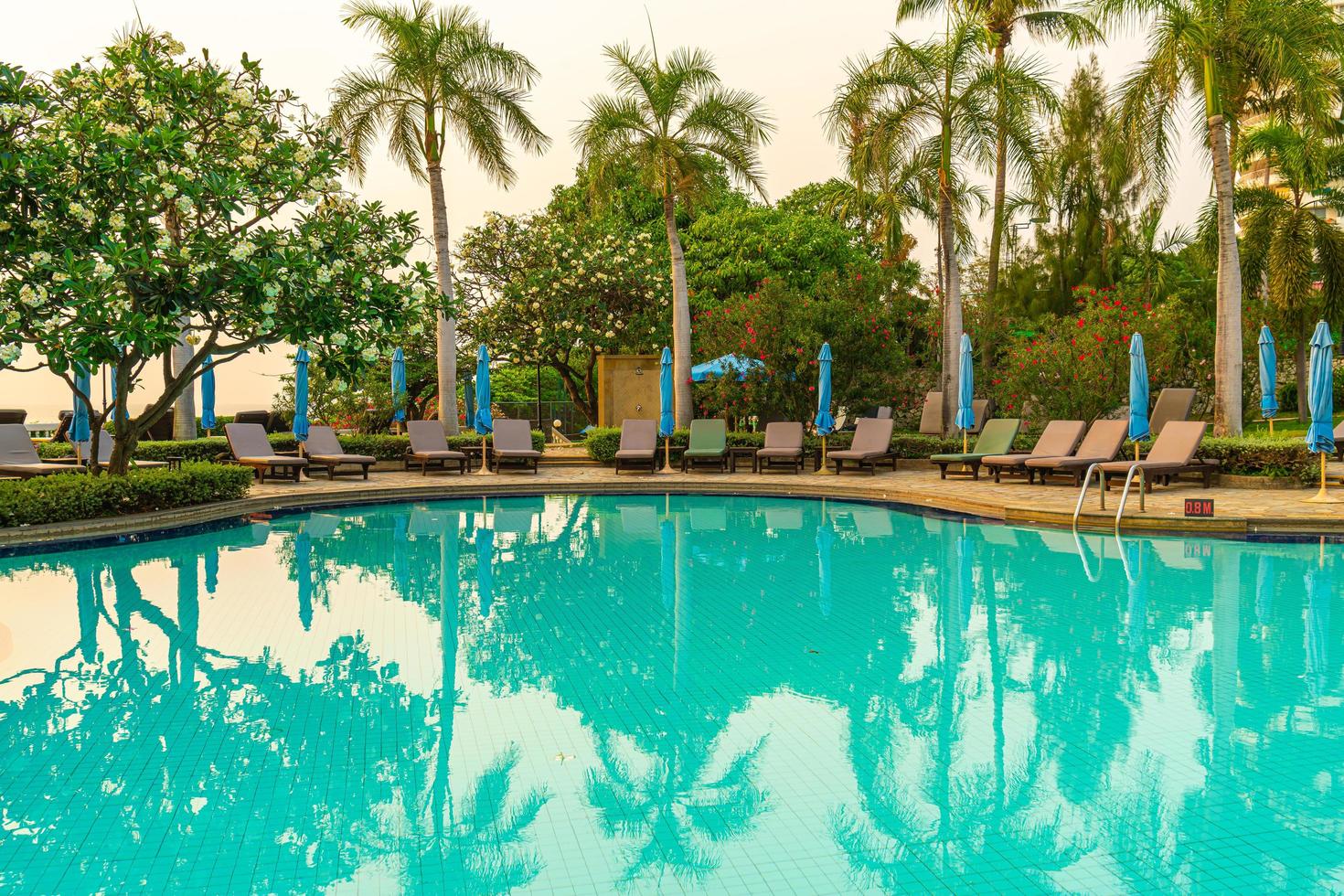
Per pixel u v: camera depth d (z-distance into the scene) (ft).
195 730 13.51
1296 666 16.25
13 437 47.03
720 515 40.29
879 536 33.35
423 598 22.72
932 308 73.26
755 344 60.64
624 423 58.29
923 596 22.67
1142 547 29.84
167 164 31.55
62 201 29.94
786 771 11.87
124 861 9.56
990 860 9.44
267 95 35.32
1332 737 12.78
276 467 52.54
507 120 59.82
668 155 60.13
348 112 57.72
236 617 20.65
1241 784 11.24
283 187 34.71
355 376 36.45
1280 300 79.25
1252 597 22.03
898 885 8.98
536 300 88.53
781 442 56.65
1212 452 43.65
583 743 12.91
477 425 56.85
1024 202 88.58
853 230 105.09
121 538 32.07
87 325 28.32
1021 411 59.77
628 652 17.71
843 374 60.95
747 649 17.85
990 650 17.57
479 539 32.89
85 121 30.12
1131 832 10.04
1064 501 38.81
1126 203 88.38
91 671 16.46
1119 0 48.26
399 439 58.44
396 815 10.66
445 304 38.11
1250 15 46.93
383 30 56.90
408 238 37.58
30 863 9.52
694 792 11.22
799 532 34.55
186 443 53.83
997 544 30.96
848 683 15.61
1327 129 48.98
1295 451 41.65
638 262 91.76
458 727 13.60
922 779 11.53
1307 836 9.89
